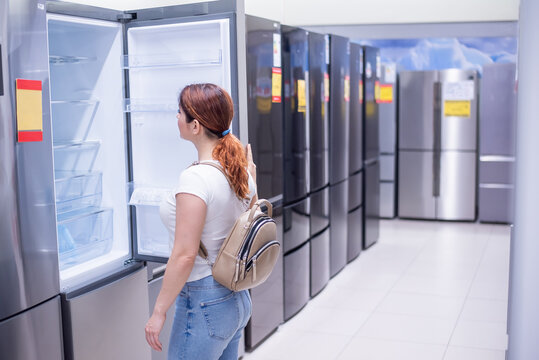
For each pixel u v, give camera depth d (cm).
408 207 774
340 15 595
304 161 429
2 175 198
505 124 720
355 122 566
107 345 250
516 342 108
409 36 651
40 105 212
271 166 360
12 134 201
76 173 267
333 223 512
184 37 260
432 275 527
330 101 492
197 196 194
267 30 348
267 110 352
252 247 198
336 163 510
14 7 199
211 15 247
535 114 103
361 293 478
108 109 268
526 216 105
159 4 355
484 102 725
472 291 480
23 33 203
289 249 409
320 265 476
